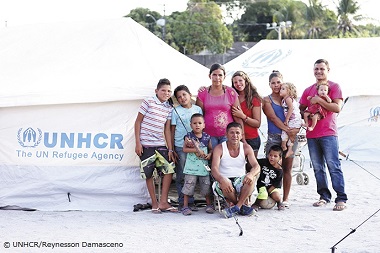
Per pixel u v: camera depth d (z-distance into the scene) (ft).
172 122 27.17
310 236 22.65
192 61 34.68
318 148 28.27
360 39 53.72
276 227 24.06
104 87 27.99
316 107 27.50
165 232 23.11
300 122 27.71
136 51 31.14
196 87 30.07
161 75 29.53
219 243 21.52
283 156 27.84
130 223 24.68
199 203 28.55
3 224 24.39
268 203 27.45
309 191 32.63
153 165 26.99
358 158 45.78
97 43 31.63
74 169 27.84
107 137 27.91
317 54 52.06
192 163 26.55
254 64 52.47
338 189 27.66
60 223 24.66
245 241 21.83
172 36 172.35
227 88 27.35
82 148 27.89
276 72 28.25
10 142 28.07
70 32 32.76
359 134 46.03
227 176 26.17
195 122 26.30
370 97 45.70
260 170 27.50
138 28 32.73
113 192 27.76
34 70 29.91
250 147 26.58
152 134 26.86
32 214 26.53
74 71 29.60
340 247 20.93
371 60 49.57
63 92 27.81
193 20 172.96
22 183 27.91
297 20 189.06
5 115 28.04
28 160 27.94
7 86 28.55
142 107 27.07
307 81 48.24
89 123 28.02
